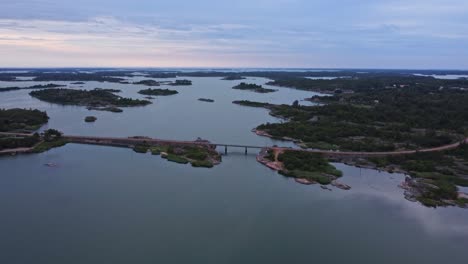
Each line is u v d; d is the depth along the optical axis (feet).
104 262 277.03
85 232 319.06
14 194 394.32
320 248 306.14
